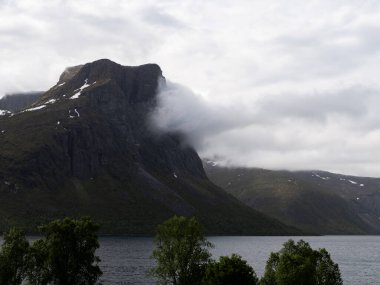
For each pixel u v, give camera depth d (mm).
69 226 85938
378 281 168250
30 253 82312
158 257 84438
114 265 178250
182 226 84000
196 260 82875
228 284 74062
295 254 77938
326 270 81188
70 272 85500
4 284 80250
